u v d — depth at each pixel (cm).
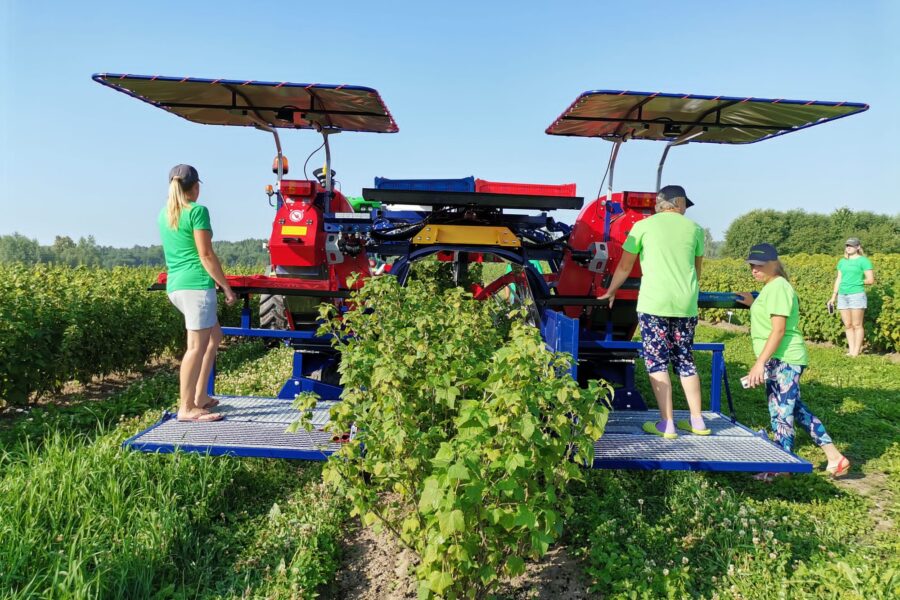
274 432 472
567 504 314
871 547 400
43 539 340
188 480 420
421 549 308
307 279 616
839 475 538
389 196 553
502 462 266
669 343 486
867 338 1288
